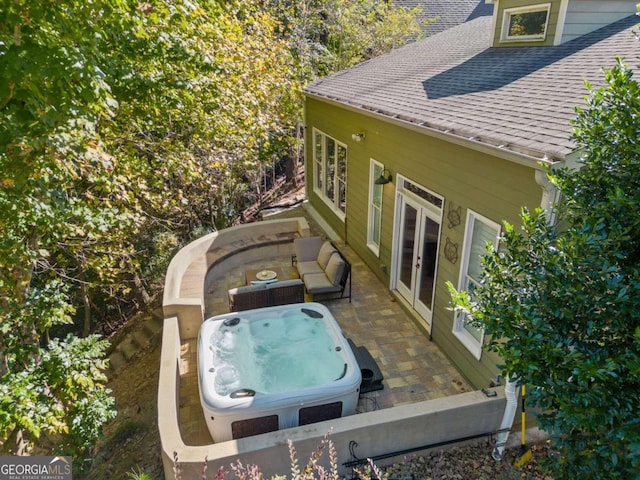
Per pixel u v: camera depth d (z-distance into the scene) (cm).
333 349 649
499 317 315
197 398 633
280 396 534
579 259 280
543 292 304
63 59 386
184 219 1525
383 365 683
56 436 830
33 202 557
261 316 723
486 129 531
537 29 791
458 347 659
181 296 815
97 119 602
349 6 1975
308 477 351
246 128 978
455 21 2102
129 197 790
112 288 1106
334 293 860
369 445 496
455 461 511
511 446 527
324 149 1273
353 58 1981
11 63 346
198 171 900
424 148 696
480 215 573
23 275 685
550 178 347
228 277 1000
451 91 751
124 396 970
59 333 1423
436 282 705
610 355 281
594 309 283
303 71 1523
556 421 294
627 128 289
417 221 764
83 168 641
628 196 286
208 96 823
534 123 493
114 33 519
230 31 871
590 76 553
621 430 255
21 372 579
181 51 669
